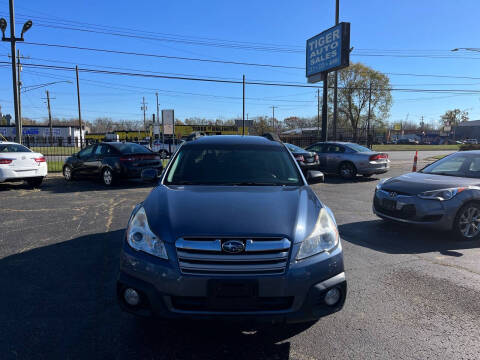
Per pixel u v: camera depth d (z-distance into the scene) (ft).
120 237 17.37
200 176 11.80
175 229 8.07
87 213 22.56
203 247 7.72
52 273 12.92
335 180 41.70
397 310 10.37
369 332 9.20
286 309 7.77
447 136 281.95
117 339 8.82
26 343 8.58
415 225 17.56
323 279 8.05
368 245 16.63
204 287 7.55
